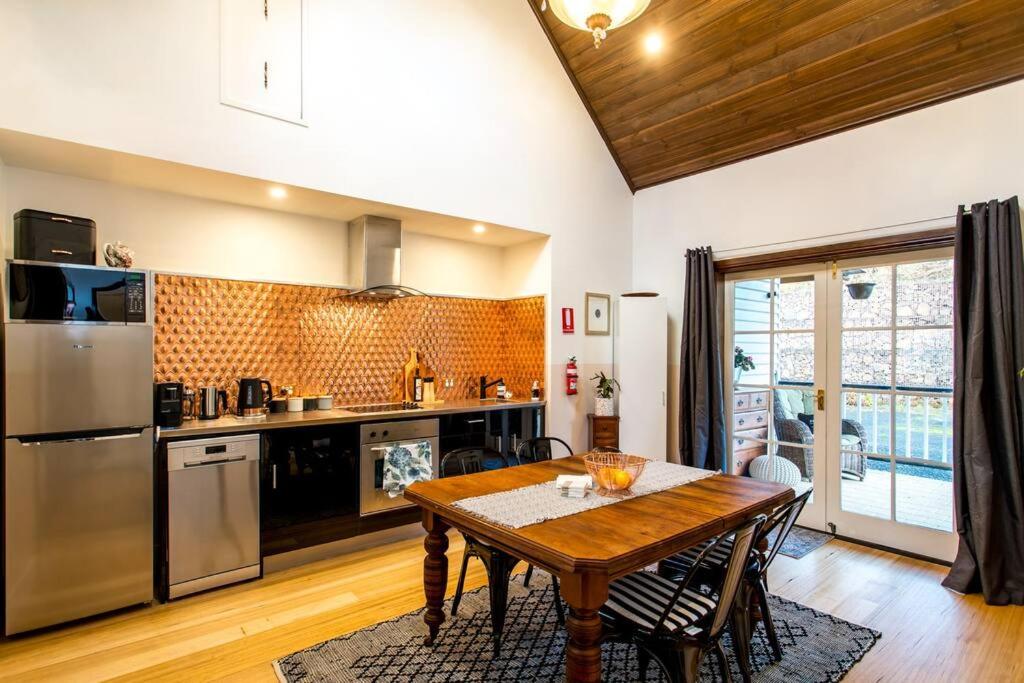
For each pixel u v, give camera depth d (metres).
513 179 4.23
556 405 4.55
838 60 3.39
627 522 1.85
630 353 4.68
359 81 3.39
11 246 2.78
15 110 2.33
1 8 2.31
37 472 2.41
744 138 4.19
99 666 2.20
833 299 3.86
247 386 3.35
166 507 2.74
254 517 3.02
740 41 3.62
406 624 2.54
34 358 2.41
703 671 2.18
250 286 3.58
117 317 2.62
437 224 4.13
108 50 2.55
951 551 3.28
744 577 2.05
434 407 4.00
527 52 4.35
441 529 2.34
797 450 4.06
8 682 2.08
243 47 2.96
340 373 4.02
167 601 2.75
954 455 3.00
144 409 2.70
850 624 2.56
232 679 2.11
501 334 5.05
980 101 3.13
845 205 3.72
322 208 3.65
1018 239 2.88
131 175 2.94
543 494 2.22
